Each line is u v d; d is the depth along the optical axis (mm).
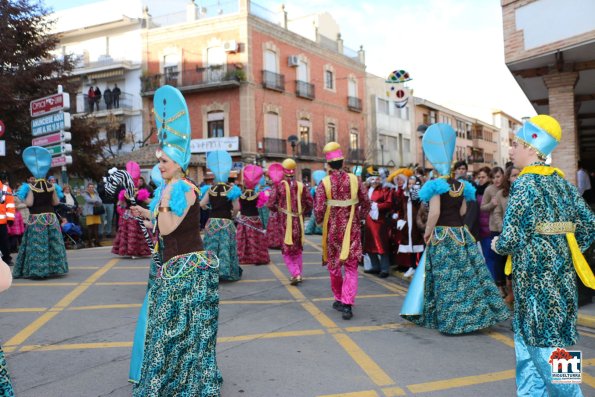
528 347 3035
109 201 3990
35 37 19078
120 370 4188
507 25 9508
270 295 7180
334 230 5922
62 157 11680
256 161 27484
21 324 5594
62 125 11547
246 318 5855
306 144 32812
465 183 5402
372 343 4895
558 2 8656
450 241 5230
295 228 7805
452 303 5121
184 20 31203
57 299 6832
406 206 8375
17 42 18484
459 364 4293
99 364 4328
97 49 32156
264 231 10180
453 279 5156
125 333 5258
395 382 3898
